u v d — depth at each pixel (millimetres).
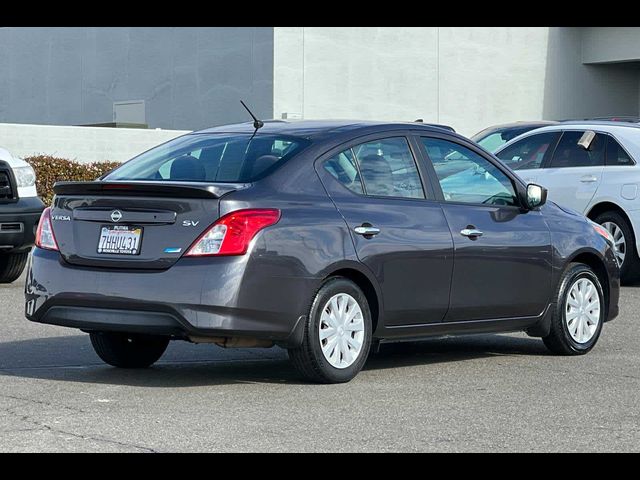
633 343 17969
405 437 11180
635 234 25094
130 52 56969
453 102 56031
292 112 51375
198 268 12969
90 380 14094
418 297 14609
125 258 13344
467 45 56312
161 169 14305
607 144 25797
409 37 54562
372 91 53594
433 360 16156
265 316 13164
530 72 58438
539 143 26938
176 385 13820
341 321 13898
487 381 14398
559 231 16422
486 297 15391
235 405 12578
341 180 14141
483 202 15633
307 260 13438
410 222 14539
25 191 23438
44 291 13797
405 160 14914
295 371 15031
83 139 44125
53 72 60938
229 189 13180
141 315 13156
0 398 12812
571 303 16562
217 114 53094
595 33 59781
